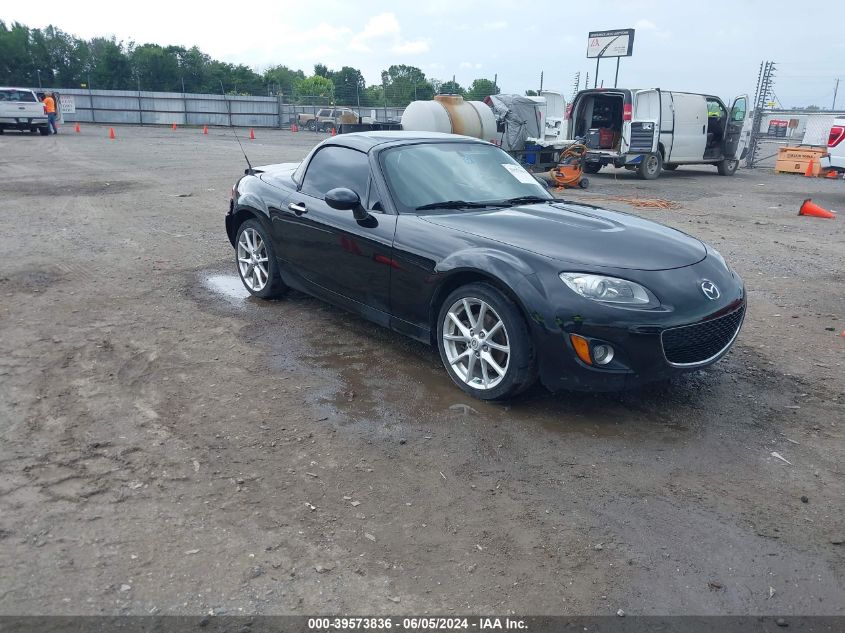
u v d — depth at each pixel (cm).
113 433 340
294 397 388
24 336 474
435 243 394
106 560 246
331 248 467
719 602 234
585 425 362
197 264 694
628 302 339
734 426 365
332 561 251
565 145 1664
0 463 309
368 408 376
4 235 809
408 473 312
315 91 8462
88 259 702
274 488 296
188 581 237
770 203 1324
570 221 408
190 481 300
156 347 460
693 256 386
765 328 536
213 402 379
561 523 277
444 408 377
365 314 459
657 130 1703
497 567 250
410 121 1566
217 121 4819
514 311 356
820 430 362
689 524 278
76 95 4431
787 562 255
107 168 1603
